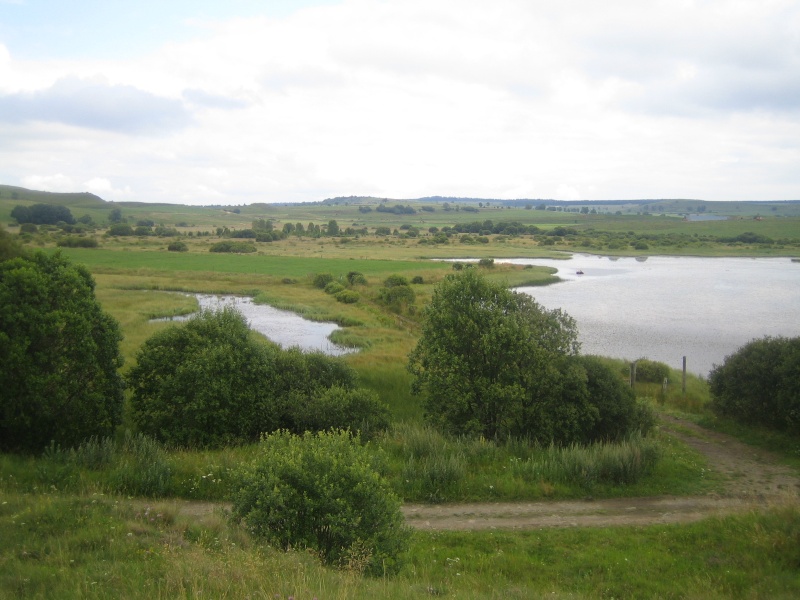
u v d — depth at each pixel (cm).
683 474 1611
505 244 16725
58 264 1814
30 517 983
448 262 10712
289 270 8800
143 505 1162
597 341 4641
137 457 1471
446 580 944
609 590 984
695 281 8638
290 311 5800
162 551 860
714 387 2277
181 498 1309
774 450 1888
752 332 5009
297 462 947
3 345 1570
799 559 1061
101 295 6116
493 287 2080
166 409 1866
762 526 1177
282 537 897
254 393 1964
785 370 1972
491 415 1948
